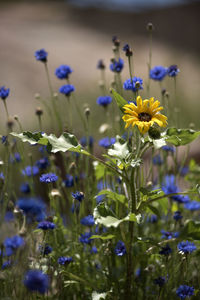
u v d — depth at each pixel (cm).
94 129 368
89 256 199
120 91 208
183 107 457
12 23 780
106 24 841
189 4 893
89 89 496
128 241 185
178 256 196
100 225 196
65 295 194
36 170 220
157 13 884
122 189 200
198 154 288
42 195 231
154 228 217
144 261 196
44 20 826
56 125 358
